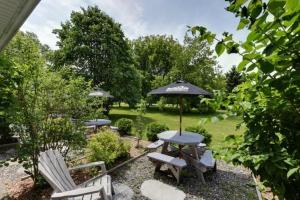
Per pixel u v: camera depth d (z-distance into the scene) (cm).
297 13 71
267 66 83
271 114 102
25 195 346
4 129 616
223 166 515
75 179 409
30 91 378
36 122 373
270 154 93
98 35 1488
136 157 550
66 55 1433
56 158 322
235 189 391
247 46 91
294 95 92
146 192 375
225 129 1006
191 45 1969
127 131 849
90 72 1479
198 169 429
